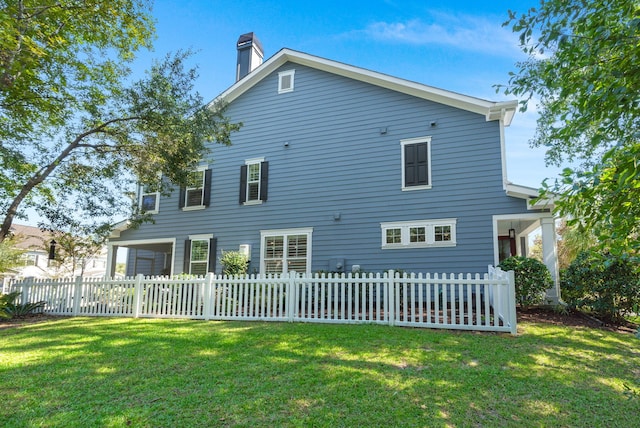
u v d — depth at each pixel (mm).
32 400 3711
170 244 15758
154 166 10930
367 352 5316
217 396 3775
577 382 4289
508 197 10367
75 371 4582
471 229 10578
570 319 8422
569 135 3797
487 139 10844
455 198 10883
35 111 11391
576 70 3928
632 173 2406
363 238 11664
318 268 11977
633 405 3699
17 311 9859
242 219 13305
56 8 9609
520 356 5230
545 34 3650
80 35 11062
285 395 3795
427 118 11586
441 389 3990
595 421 3375
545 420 3379
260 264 12727
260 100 13906
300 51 13250
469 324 6941
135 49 12039
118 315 9453
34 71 10352
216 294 8797
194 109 11062
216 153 14172
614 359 5242
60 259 16344
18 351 5641
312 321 7863
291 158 13031
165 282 9180
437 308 7148
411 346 5645
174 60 10766
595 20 3275
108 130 10953
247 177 13531
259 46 16078
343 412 3439
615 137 3463
